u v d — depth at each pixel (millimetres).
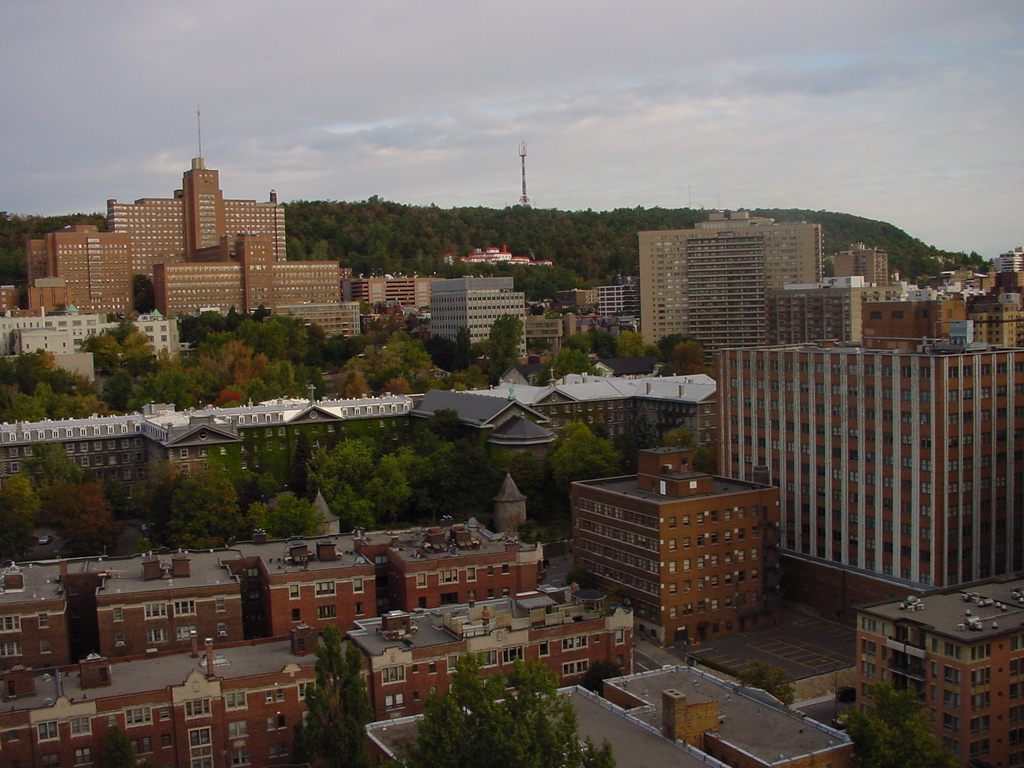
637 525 169750
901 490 163375
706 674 111125
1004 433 164000
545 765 83312
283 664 120000
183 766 112750
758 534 173500
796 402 181625
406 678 120188
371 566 144875
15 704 109500
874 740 96750
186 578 140375
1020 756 119375
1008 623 120625
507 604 135625
